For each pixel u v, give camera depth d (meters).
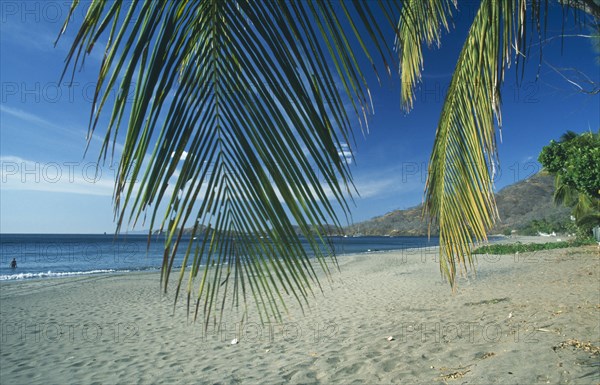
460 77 2.46
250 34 0.88
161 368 4.41
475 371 3.27
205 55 0.89
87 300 9.84
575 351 3.33
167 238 0.81
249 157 0.88
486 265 12.29
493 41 2.01
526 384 2.87
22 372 4.48
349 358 4.21
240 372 4.10
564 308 5.11
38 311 8.40
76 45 0.70
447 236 2.59
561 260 11.89
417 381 3.36
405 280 10.97
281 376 3.88
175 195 0.82
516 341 3.92
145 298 9.95
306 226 0.89
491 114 2.16
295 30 0.87
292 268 0.89
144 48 0.75
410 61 3.29
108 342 5.68
